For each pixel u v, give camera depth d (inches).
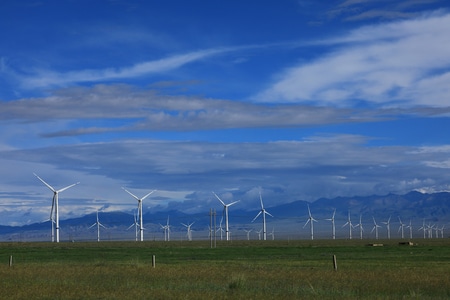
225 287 1668.3
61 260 3580.2
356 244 6909.5
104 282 1844.2
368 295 1483.8
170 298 1390.3
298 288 1609.3
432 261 3181.6
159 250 5152.6
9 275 2122.3
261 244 7190.0
